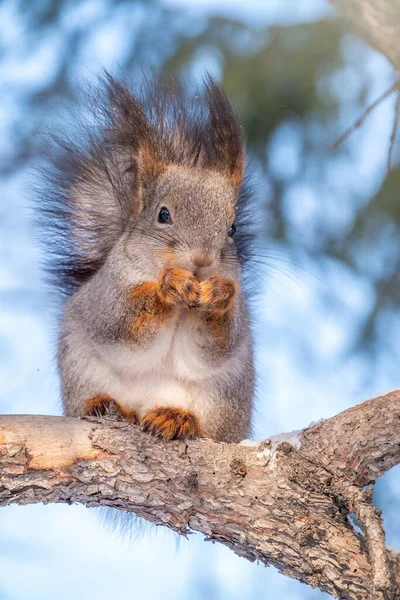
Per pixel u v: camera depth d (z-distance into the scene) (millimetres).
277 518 9227
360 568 8812
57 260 13422
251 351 12195
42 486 9344
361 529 9344
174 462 9609
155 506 9539
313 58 13789
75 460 9445
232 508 9375
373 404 9562
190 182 11469
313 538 9055
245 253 13352
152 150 11875
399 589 8461
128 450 9562
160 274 10930
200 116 12766
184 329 11141
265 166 14617
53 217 13438
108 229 12797
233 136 12203
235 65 14219
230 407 11562
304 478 9297
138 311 11023
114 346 11195
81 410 11531
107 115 12430
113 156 12391
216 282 10758
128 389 11398
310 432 9641
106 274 11469
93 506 9664
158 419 9977
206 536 9633
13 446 9305
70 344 11703
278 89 14102
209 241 11047
